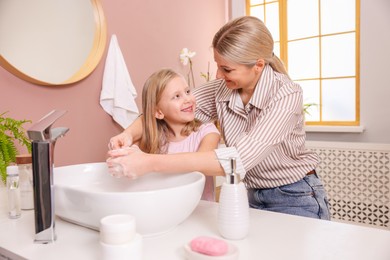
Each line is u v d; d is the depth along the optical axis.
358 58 2.61
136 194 0.65
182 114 1.20
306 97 2.91
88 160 2.09
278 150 1.07
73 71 1.96
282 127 0.92
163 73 1.22
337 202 2.50
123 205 0.65
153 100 1.20
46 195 0.70
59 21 1.88
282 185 1.12
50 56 1.84
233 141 1.17
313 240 0.68
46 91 1.87
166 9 2.61
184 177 0.87
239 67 0.99
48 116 0.69
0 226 0.83
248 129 1.14
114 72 2.16
